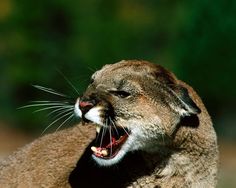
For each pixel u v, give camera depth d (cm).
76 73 4669
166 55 4872
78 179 1048
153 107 984
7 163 1118
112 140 1002
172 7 5278
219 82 3534
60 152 1073
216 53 3500
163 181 1005
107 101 992
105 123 990
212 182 1016
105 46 5003
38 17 4966
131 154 1019
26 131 4578
